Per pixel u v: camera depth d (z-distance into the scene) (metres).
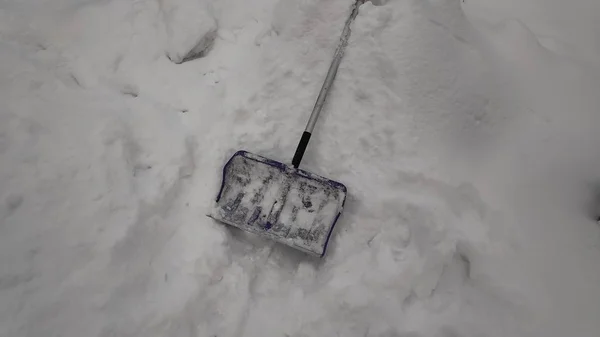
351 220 1.74
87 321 1.45
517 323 1.57
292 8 1.96
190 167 1.75
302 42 1.94
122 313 1.49
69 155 1.63
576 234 1.70
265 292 1.64
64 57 1.84
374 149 1.82
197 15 1.95
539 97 1.89
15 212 1.52
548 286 1.62
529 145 1.82
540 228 1.71
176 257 1.62
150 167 1.72
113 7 1.96
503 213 1.73
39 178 1.58
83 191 1.60
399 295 1.62
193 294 1.56
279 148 1.84
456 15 1.90
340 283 1.64
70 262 1.50
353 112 1.85
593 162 1.78
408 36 1.84
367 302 1.60
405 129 1.82
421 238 1.70
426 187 1.76
